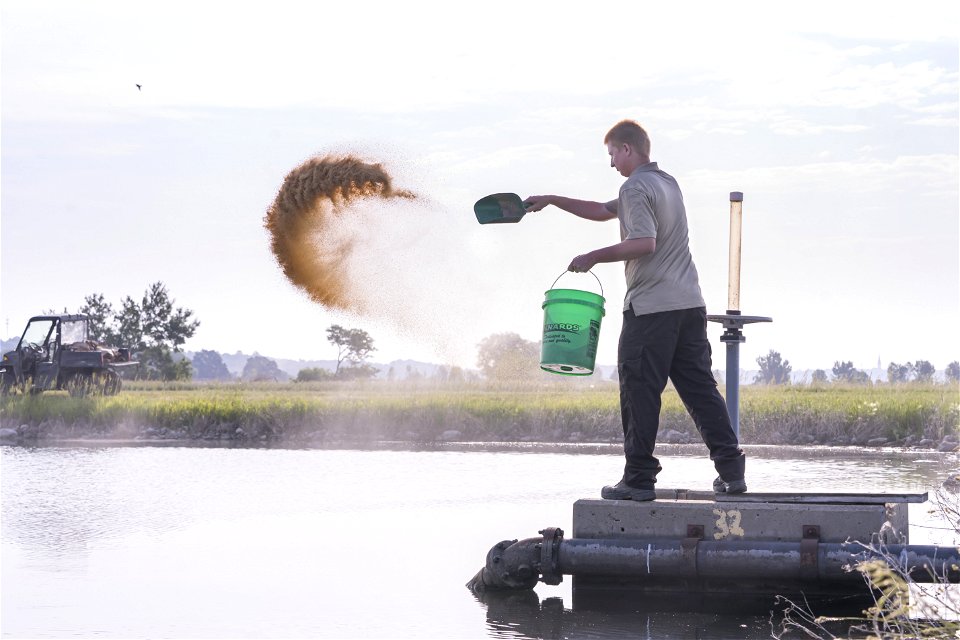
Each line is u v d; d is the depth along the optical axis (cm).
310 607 673
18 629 618
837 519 697
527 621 638
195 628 621
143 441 2002
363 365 6638
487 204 818
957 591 618
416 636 602
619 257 698
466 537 929
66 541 916
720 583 716
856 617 651
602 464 1540
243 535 943
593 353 768
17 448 1883
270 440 2008
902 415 1881
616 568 711
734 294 872
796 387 2683
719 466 736
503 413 2059
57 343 3247
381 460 1608
